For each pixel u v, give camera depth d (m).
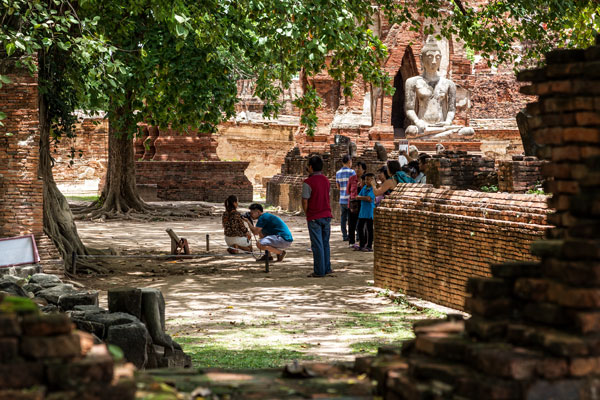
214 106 18.09
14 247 10.88
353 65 16.33
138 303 6.52
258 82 17.00
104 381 2.90
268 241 15.54
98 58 13.05
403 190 11.66
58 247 14.00
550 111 3.45
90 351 3.08
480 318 3.29
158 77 16.97
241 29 14.91
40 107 14.17
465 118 38.06
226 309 10.43
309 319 9.64
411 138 36.62
